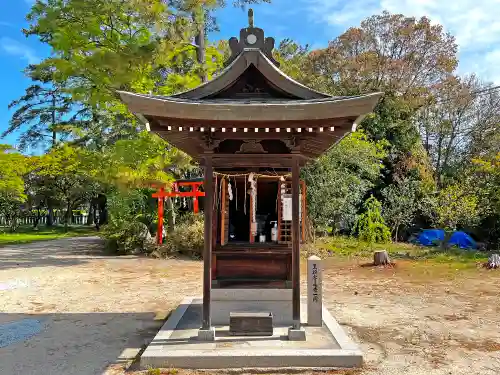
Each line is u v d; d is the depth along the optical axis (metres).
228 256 6.91
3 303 8.80
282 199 6.75
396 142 25.09
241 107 5.07
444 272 12.57
